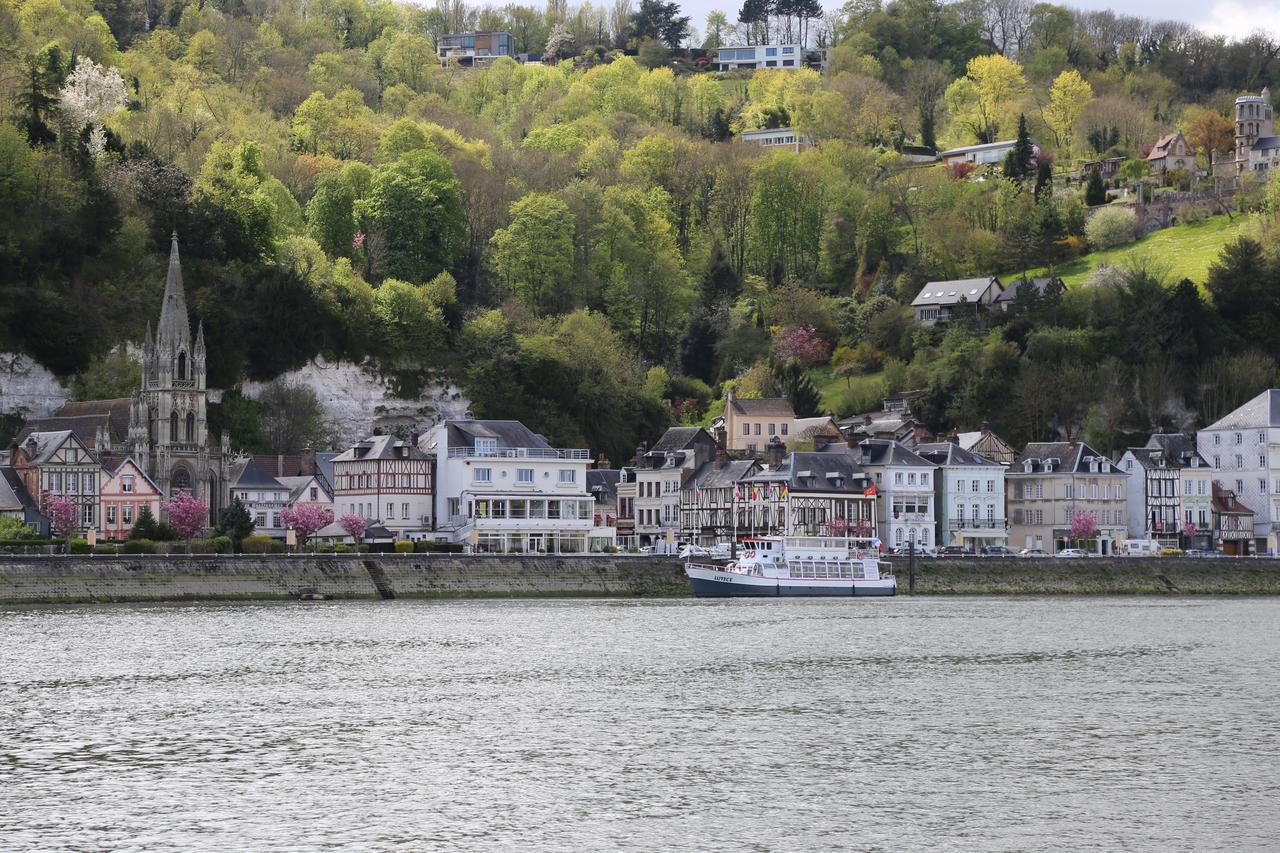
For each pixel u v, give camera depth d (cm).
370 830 19062
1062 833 19050
